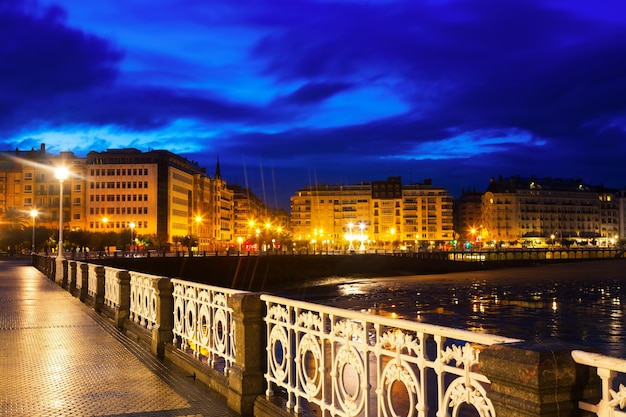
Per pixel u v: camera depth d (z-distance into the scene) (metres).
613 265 134.62
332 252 110.56
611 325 38.84
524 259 140.50
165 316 10.60
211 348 8.51
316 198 185.62
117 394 7.82
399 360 4.66
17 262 67.06
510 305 52.16
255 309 7.22
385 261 101.56
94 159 141.38
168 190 141.75
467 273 107.56
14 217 113.69
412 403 4.54
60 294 23.05
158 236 138.50
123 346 11.40
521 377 3.35
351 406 5.33
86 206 139.62
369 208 184.00
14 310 17.42
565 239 184.38
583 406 3.34
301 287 82.62
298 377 6.30
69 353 10.66
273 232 188.38
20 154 152.62
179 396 7.74
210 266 73.19
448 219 182.75
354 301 57.88
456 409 4.05
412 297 61.25
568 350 3.40
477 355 3.84
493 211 192.50
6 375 8.91
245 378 7.10
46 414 6.91
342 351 5.49
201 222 166.00
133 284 13.51
